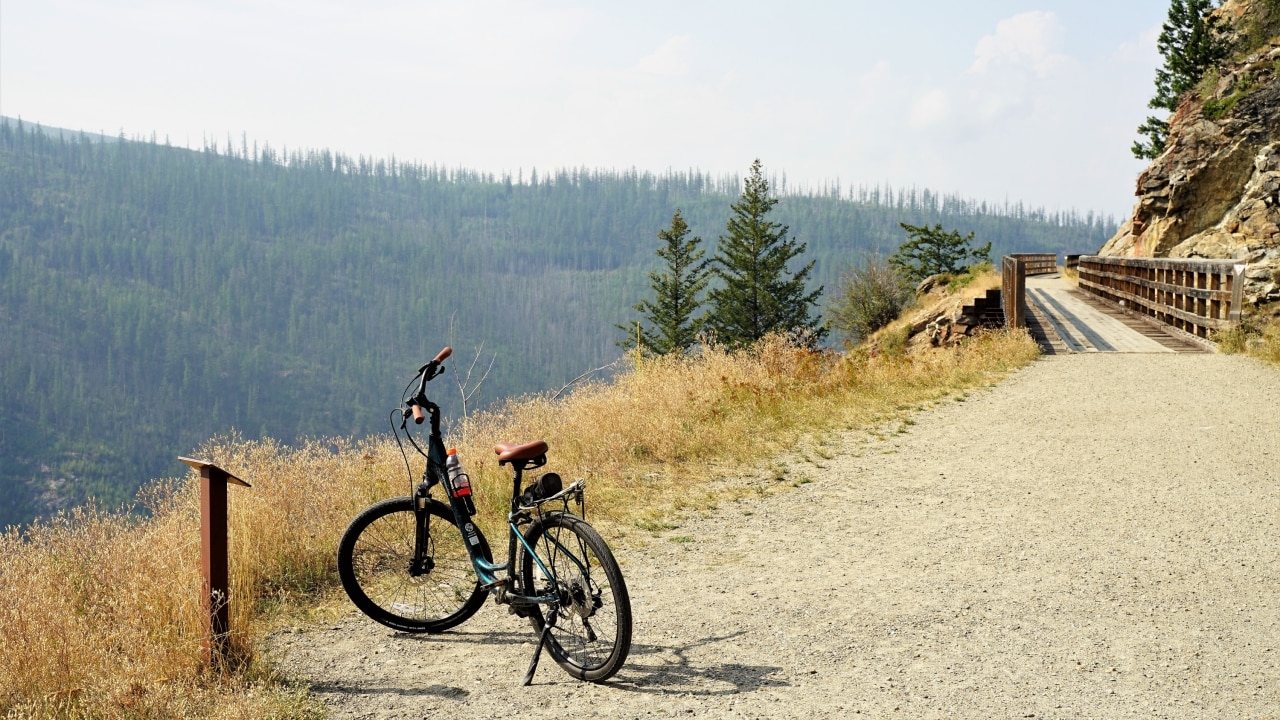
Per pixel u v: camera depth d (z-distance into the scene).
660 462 9.07
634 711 3.88
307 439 7.39
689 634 4.75
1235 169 26.12
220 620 4.27
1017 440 9.78
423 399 4.89
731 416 10.71
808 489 7.99
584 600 4.23
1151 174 29.05
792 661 4.34
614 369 13.31
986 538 6.33
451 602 5.26
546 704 4.00
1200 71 37.72
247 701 3.87
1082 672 4.11
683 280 61.69
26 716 3.79
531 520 4.55
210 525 4.20
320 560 5.88
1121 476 8.03
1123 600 5.03
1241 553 5.80
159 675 4.01
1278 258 18.97
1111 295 26.06
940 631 4.66
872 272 62.69
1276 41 29.22
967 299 26.62
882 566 5.80
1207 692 3.88
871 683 4.06
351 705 4.05
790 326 59.94
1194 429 9.96
